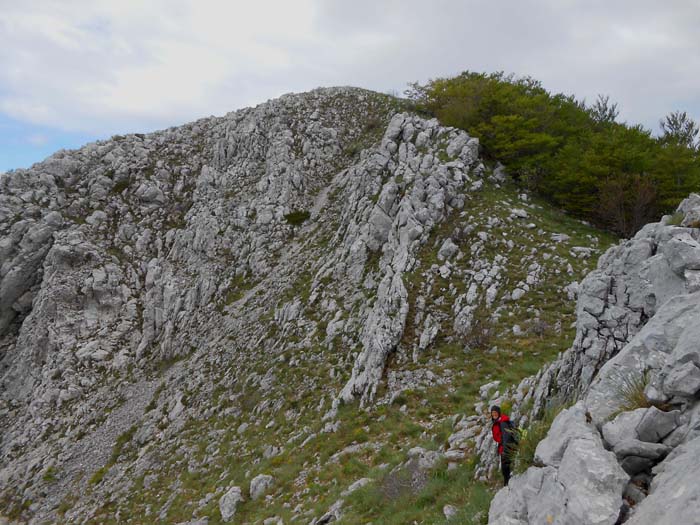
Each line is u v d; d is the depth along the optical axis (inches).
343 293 1240.2
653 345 338.0
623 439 275.6
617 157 1296.8
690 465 220.8
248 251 1777.8
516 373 770.8
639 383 314.0
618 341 459.5
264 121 2405.3
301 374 1041.5
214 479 878.4
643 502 228.7
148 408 1293.1
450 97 1926.7
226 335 1414.9
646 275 459.2
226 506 737.0
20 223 1920.5
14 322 1875.0
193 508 809.5
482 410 655.1
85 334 1670.8
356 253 1312.7
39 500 1123.3
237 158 2281.0
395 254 1204.5
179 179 2233.0
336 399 890.7
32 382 1606.8
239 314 1478.8
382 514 500.7
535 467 316.2
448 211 1275.8
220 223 1925.4
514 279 1032.8
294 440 847.7
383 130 2197.3
